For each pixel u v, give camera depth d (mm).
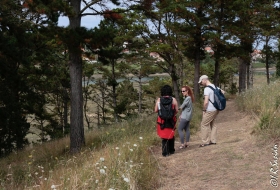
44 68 22531
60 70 25297
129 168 5004
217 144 7168
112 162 5477
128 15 20719
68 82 27531
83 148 10750
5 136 18094
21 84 18000
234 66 45156
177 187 4840
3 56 16094
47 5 9523
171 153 7117
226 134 8781
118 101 47938
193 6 18859
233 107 15102
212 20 20188
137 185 4797
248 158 5539
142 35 22531
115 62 34312
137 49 25359
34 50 19203
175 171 5641
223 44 19578
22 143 18672
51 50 21141
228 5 19438
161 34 22078
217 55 21047
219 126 11070
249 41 20375
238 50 20594
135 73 39562
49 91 26406
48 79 24734
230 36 19641
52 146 12773
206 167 5527
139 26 20766
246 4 19391
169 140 7035
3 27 14984
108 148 7438
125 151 6328
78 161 7637
